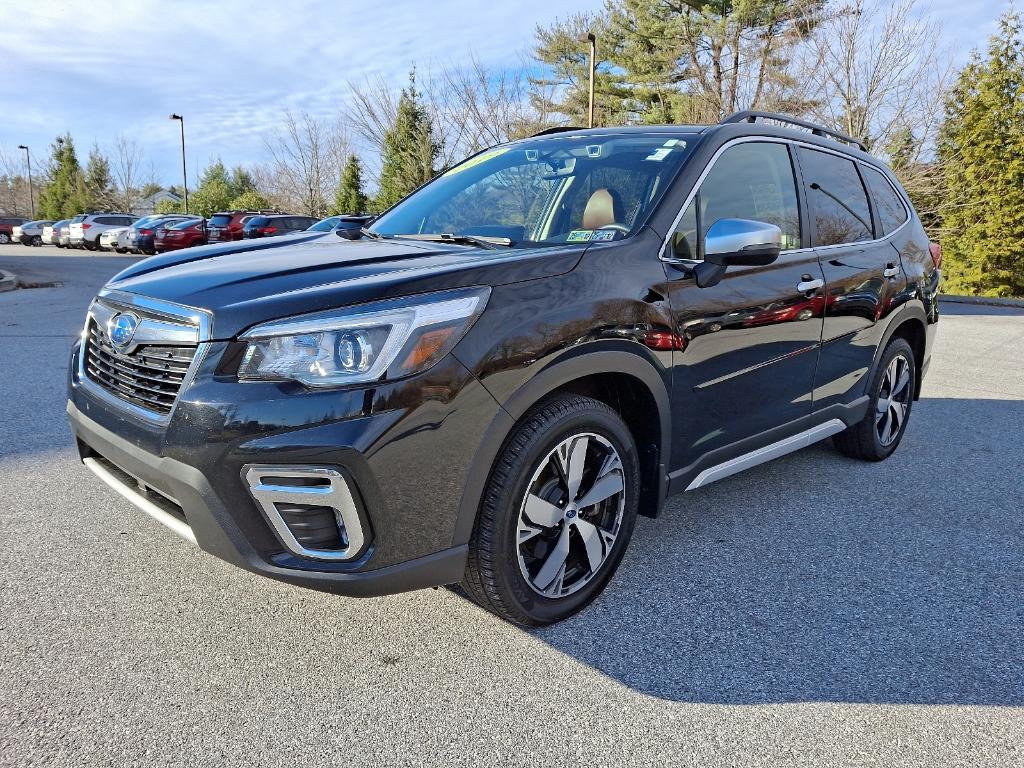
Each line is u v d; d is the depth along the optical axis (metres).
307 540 2.12
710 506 3.72
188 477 2.09
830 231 3.73
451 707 2.15
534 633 2.55
